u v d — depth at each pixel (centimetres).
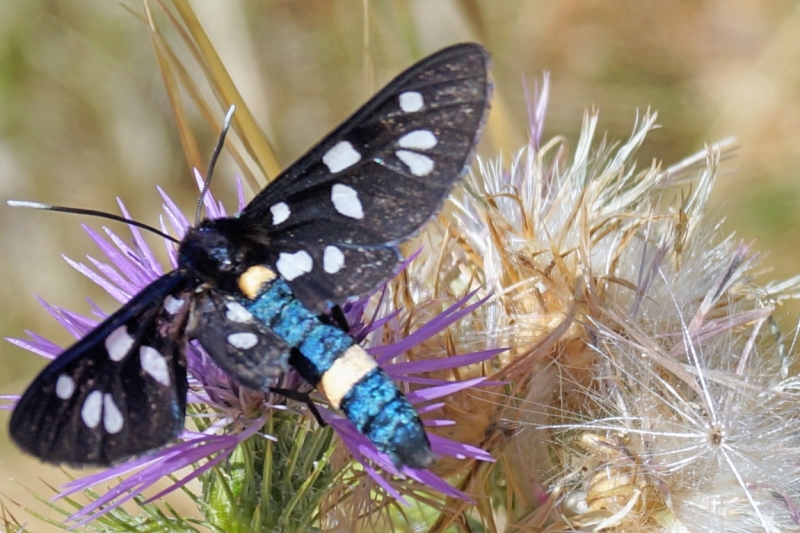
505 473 18
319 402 18
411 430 17
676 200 19
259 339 17
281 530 18
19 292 26
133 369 17
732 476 18
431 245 19
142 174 26
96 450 17
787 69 27
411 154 17
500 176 19
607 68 28
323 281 17
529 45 28
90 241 26
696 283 19
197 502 18
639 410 18
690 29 28
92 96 26
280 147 26
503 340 18
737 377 18
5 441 23
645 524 18
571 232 19
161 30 25
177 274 17
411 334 18
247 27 23
